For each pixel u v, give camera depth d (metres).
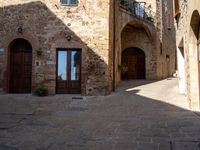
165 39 23.30
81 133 5.77
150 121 6.95
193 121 6.73
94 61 12.18
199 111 8.25
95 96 11.84
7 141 5.12
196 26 8.15
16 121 7.02
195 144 4.79
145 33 20.53
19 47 12.69
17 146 4.80
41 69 12.28
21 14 12.44
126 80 19.36
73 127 6.36
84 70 12.17
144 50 20.61
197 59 8.47
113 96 11.72
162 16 22.33
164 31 22.92
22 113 8.20
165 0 23.33
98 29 12.28
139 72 20.86
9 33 12.42
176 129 5.95
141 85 15.38
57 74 12.45
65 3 12.38
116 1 14.63
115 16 14.07
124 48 21.11
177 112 8.13
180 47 11.98
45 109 8.98
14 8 12.48
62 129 6.15
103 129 6.13
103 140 5.20
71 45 12.25
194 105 8.54
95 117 7.67
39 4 12.41
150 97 11.21
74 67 12.48
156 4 21.05
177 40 11.92
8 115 7.85
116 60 14.62
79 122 6.96
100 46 12.23
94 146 4.80
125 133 5.73
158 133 5.66
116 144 4.91
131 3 18.56
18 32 12.36
